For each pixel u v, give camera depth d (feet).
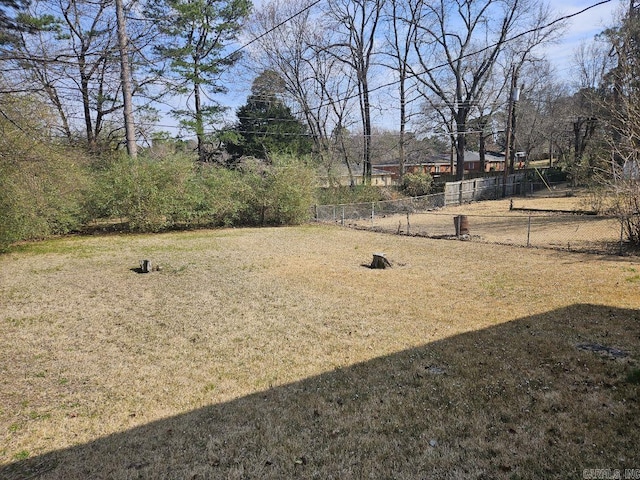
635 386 11.53
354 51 93.40
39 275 29.01
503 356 13.98
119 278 28.04
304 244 41.42
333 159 96.37
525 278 24.59
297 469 8.86
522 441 9.41
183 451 9.68
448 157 207.51
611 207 39.55
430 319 18.35
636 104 32.12
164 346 16.51
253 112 88.74
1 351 16.19
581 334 15.57
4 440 10.40
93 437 10.46
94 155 58.49
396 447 9.46
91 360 15.30
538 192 101.96
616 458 8.68
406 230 50.96
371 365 13.97
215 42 75.56
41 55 21.93
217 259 34.09
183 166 52.21
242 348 16.06
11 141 31.37
